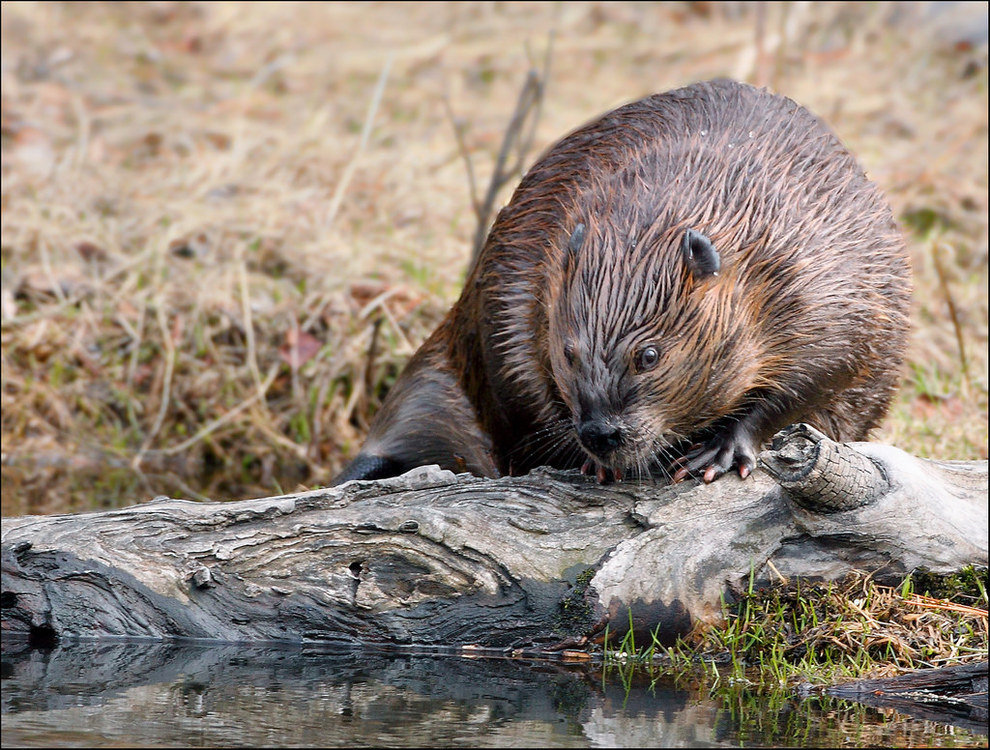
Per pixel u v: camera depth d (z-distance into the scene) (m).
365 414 13.53
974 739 6.05
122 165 17.25
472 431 9.54
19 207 15.80
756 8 21.25
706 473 7.86
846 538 7.51
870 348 8.22
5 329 14.20
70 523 7.97
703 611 7.56
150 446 13.49
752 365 7.82
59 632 7.90
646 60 21.38
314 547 7.86
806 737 6.03
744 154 8.19
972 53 19.78
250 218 15.73
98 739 5.70
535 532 7.79
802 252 7.88
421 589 7.77
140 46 21.52
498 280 8.62
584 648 7.63
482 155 18.17
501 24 22.73
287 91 20.28
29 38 20.75
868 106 18.59
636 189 7.97
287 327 14.15
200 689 6.70
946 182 16.39
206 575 7.81
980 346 13.57
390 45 21.88
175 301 14.55
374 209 16.33
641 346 7.45
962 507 7.54
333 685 6.85
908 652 7.32
